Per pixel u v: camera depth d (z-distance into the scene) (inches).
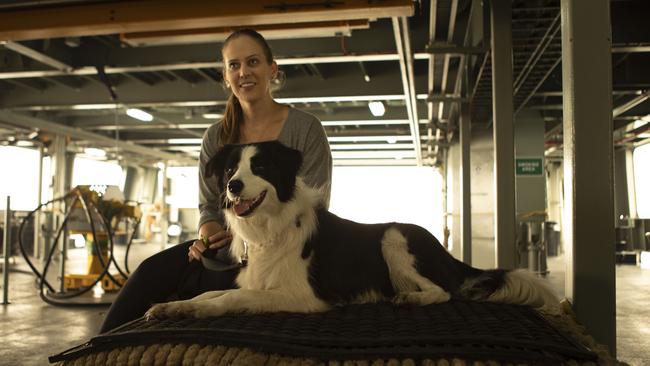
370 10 182.9
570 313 84.1
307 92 341.7
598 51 84.2
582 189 84.2
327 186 101.7
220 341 62.1
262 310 78.0
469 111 327.0
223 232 97.2
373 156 726.5
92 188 249.6
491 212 421.4
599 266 83.4
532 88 299.3
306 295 81.4
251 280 85.2
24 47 246.7
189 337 62.7
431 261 94.1
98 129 505.7
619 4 236.5
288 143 100.3
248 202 82.0
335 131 534.6
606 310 83.1
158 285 97.8
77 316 195.2
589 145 84.1
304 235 85.3
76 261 444.5
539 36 212.4
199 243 96.2
